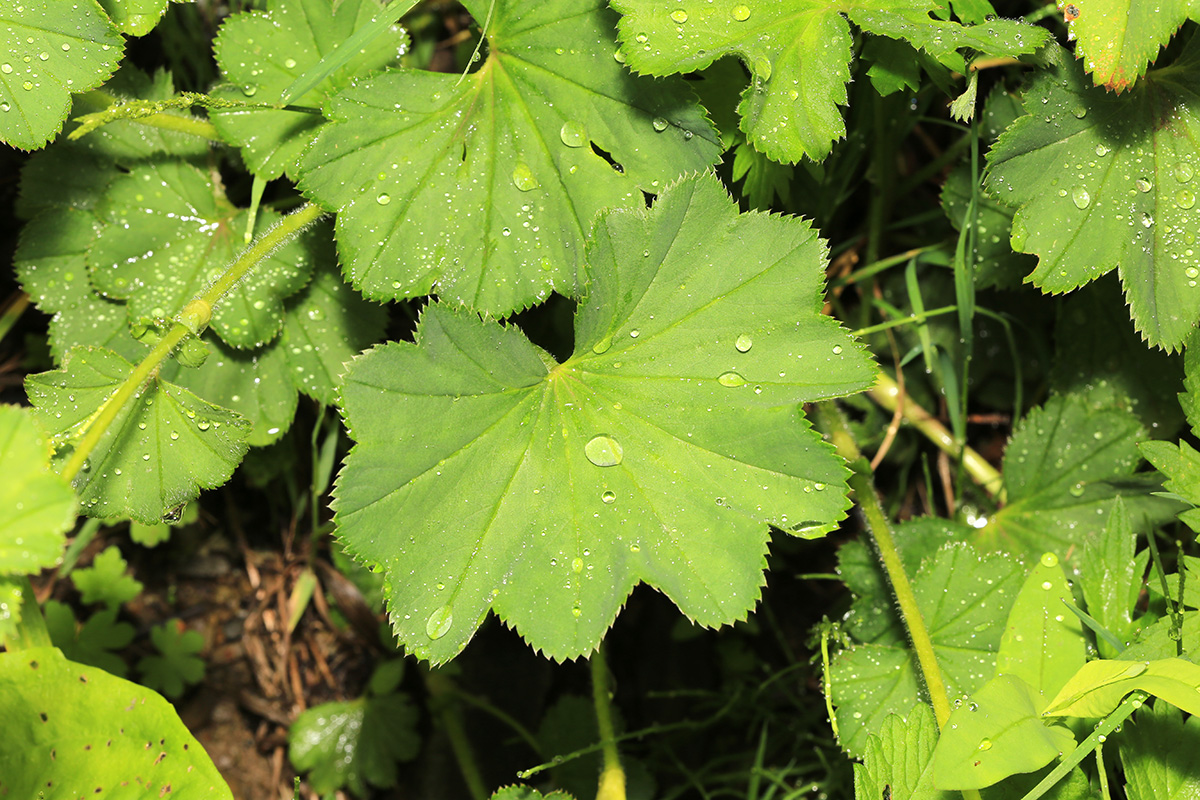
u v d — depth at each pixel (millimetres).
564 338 607
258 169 564
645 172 547
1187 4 532
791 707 625
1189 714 535
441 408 540
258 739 628
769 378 541
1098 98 552
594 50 547
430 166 548
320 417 586
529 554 540
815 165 567
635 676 633
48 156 580
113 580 615
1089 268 552
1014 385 620
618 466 542
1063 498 588
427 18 625
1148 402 591
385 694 629
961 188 591
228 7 623
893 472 629
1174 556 587
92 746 520
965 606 568
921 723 535
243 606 634
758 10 540
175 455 544
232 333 573
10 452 496
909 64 544
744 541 538
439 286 545
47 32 537
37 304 579
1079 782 534
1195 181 549
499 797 554
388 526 536
